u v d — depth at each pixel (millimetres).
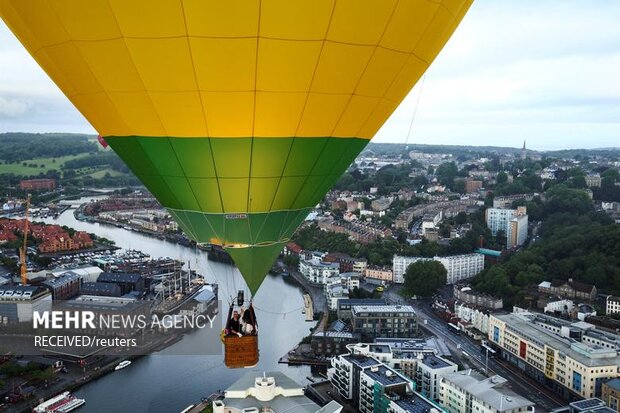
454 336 104625
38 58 19656
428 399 70625
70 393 78250
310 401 62062
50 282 125938
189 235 22641
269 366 89812
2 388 78000
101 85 18703
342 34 17609
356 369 74188
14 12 18031
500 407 62000
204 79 17781
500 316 96938
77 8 16875
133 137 19969
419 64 20328
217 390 78688
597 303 116188
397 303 120500
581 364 76500
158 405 73938
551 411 71562
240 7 16344
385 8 17609
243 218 21281
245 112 18641
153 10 16469
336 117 19828
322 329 107688
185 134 19234
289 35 17141
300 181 21109
